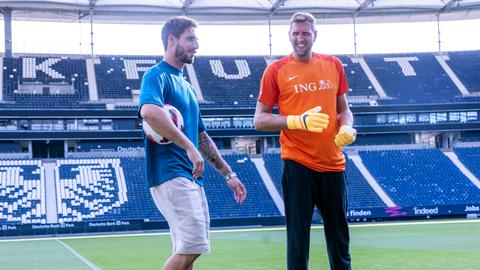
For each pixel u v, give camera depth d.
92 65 51.12
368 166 46.62
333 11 48.19
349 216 39.72
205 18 48.38
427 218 41.44
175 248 4.89
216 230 34.75
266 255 15.80
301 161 5.66
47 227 35.75
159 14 46.41
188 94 5.15
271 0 46.22
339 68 5.90
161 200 4.84
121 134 45.78
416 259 13.05
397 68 54.19
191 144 4.61
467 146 50.53
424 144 51.22
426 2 48.03
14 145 46.16
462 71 53.66
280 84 5.76
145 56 53.22
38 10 46.62
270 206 41.53
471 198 42.72
